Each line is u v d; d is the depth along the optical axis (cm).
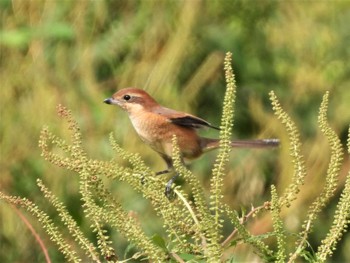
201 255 520
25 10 1431
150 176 536
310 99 1502
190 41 1424
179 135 891
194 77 1386
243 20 1524
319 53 1568
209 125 897
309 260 523
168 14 1445
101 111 1340
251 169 1367
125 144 1299
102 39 1427
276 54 1544
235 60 1480
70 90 1356
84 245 530
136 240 520
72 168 529
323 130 533
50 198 533
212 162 1322
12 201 530
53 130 1302
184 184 1207
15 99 1341
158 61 1388
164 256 520
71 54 1399
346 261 1265
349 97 1500
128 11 1460
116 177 531
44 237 1184
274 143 900
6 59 1378
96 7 1433
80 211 1207
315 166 1327
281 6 1570
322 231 1246
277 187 1354
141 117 899
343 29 1641
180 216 526
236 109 1455
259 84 1500
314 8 1598
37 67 1370
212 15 1506
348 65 1561
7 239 1190
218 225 511
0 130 1305
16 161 1278
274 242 1101
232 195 1360
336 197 1281
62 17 1434
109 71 1417
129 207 1176
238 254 836
